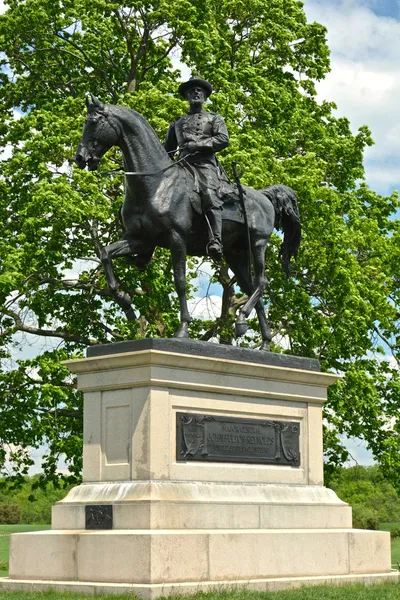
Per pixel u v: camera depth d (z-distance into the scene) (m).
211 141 14.27
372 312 28.28
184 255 13.72
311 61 30.89
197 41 27.00
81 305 28.33
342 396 27.58
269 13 29.81
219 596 10.95
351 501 59.78
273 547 13.00
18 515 72.06
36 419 25.78
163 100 25.64
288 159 27.00
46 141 25.22
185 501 12.30
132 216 13.70
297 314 28.09
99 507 12.34
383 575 14.25
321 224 26.88
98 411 12.94
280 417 14.31
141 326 27.95
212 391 13.26
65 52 28.86
